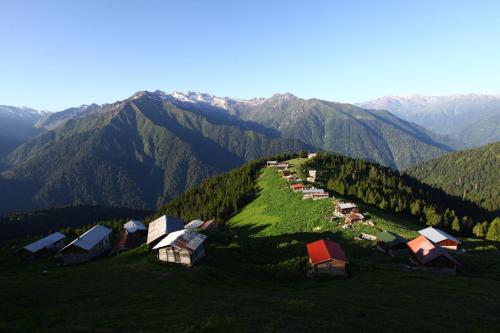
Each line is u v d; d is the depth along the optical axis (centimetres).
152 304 3616
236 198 15162
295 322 3025
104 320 3130
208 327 2830
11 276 5741
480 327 3234
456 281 5012
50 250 9281
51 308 3631
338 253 5534
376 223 9038
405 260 6725
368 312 3406
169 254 5600
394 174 18888
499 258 7131
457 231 12462
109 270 5516
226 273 5241
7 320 3269
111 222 15312
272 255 6306
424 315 3456
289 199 12612
